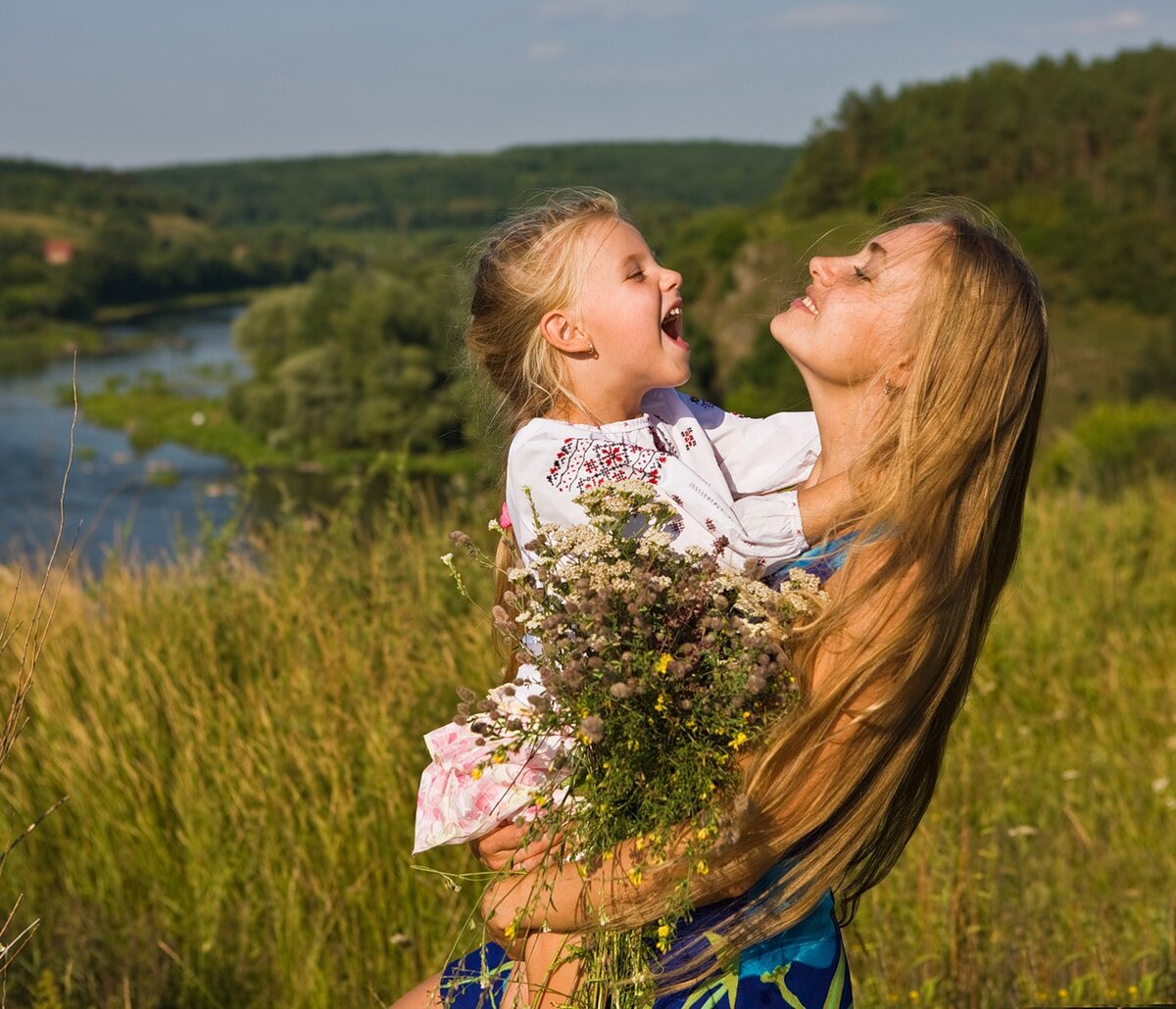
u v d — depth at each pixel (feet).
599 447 5.81
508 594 5.08
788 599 4.96
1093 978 10.32
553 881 5.10
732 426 6.70
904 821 5.70
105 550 16.78
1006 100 329.11
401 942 10.68
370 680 12.85
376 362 161.99
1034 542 24.63
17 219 599.57
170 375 263.08
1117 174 292.81
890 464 5.17
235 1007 10.59
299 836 11.40
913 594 5.01
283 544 17.03
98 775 12.10
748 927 5.10
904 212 6.10
